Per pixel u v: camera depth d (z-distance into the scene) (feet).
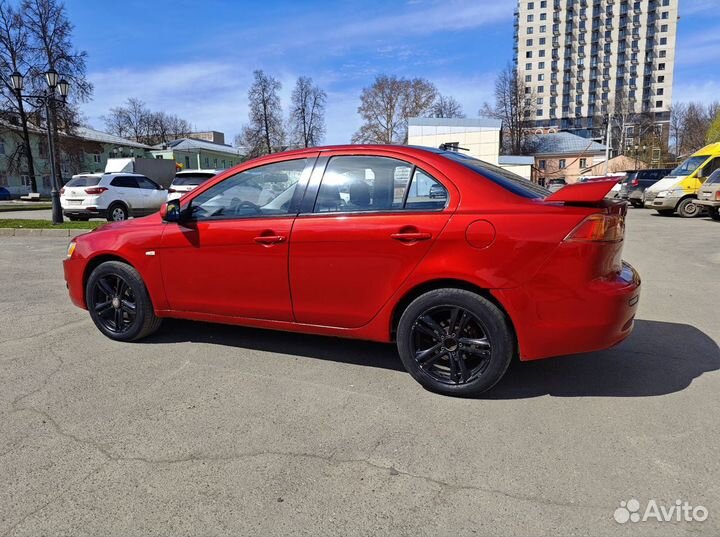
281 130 190.70
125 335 13.64
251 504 6.98
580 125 336.49
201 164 264.93
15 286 20.94
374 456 8.13
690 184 53.26
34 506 6.95
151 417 9.47
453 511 6.80
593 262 9.23
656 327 14.70
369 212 10.55
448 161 10.43
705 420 9.13
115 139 225.56
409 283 10.15
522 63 341.21
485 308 9.64
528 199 9.77
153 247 12.90
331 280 10.88
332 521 6.63
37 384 10.96
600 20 330.95
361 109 256.73
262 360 12.37
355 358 12.45
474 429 8.95
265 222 11.50
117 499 7.09
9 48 125.59
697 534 6.31
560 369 11.61
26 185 187.62
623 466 7.76
